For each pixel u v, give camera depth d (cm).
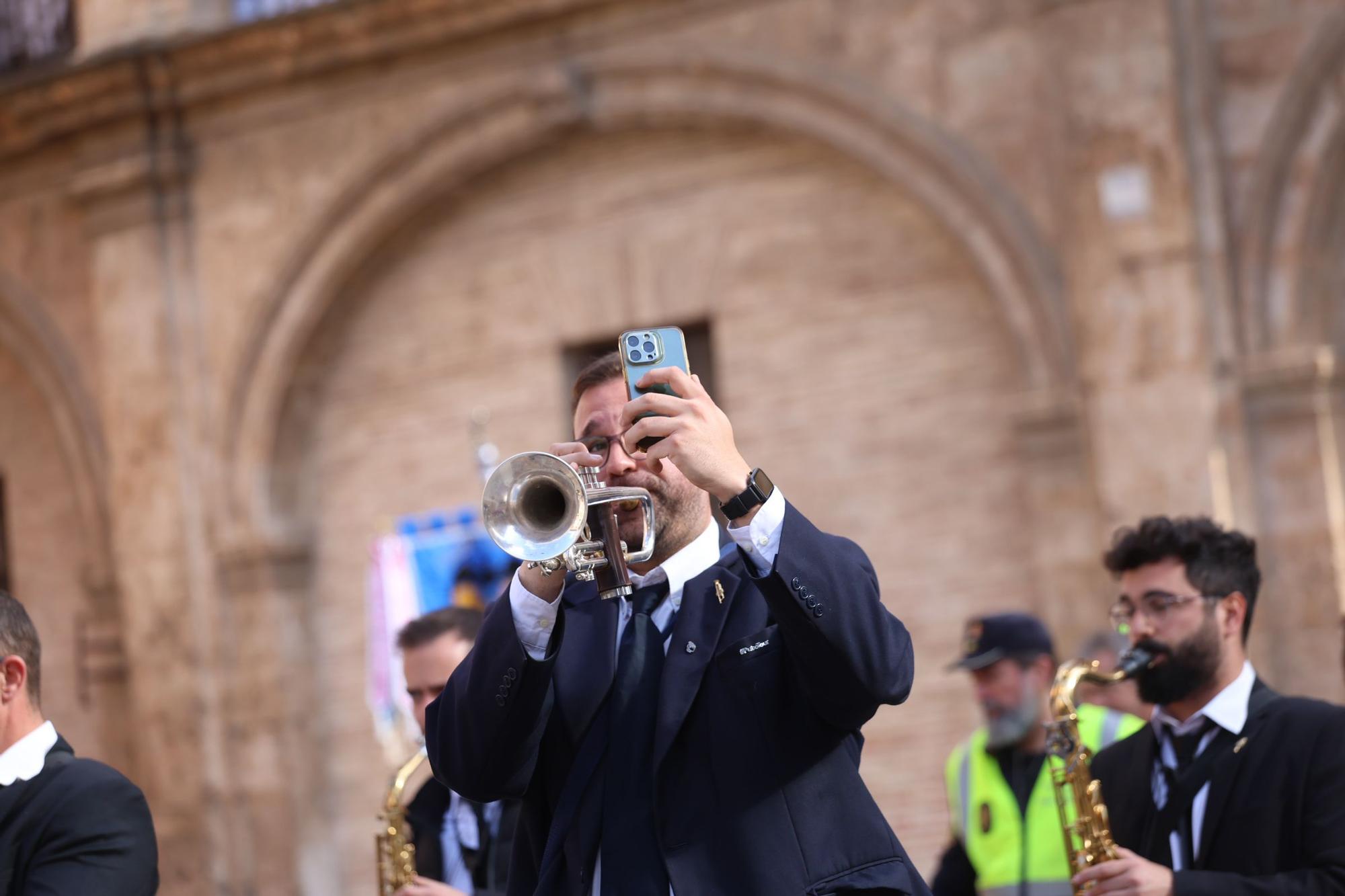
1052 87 1358
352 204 1652
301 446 1714
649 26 1535
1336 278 1308
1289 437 1274
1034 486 1378
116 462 1742
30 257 1836
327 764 1698
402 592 1639
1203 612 630
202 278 1716
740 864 440
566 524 437
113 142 1741
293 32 1634
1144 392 1297
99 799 533
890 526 1478
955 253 1464
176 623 1705
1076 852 688
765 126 1506
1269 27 1292
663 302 1577
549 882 463
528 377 1628
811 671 440
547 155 1622
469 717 462
